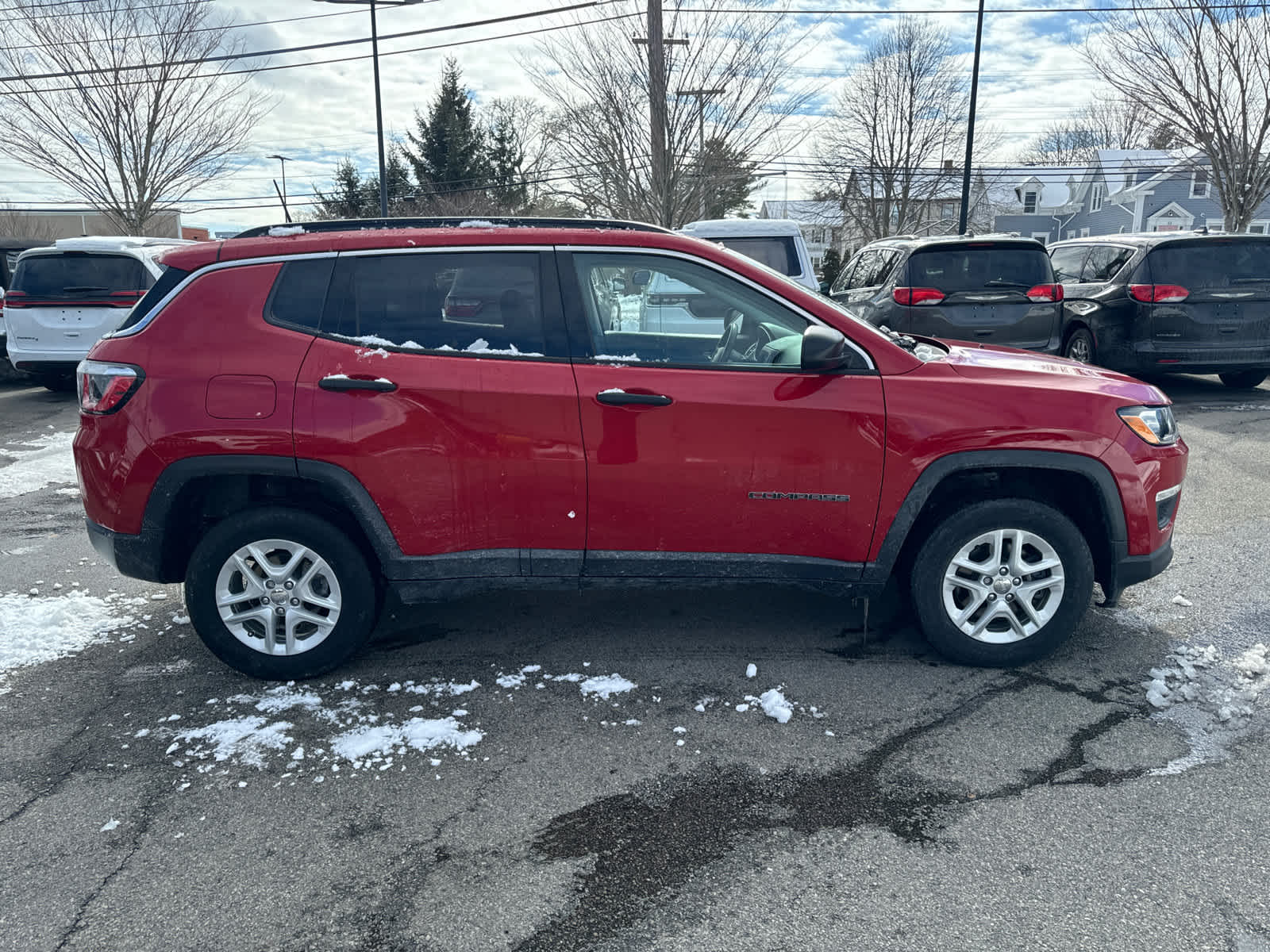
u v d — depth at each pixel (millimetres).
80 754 3141
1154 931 2225
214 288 3494
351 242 3508
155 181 21906
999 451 3459
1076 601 3590
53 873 2520
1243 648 3811
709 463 3430
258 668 3627
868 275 9750
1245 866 2459
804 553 3572
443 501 3467
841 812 2746
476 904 2369
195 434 3402
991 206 51031
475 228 3549
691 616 4293
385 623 4262
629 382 3406
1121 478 3514
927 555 3584
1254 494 6043
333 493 3559
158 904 2385
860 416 3422
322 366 3420
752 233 8828
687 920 2297
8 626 4258
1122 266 9297
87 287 10594
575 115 16750
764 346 3518
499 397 3400
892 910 2316
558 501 3477
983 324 8453
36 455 8203
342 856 2574
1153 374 11461
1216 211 42938
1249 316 8852
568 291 3490
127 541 3512
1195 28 15859
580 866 2518
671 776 2955
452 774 2986
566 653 3898
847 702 3426
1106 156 46938
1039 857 2514
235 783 2947
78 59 20453
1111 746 3084
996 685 3547
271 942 2244
